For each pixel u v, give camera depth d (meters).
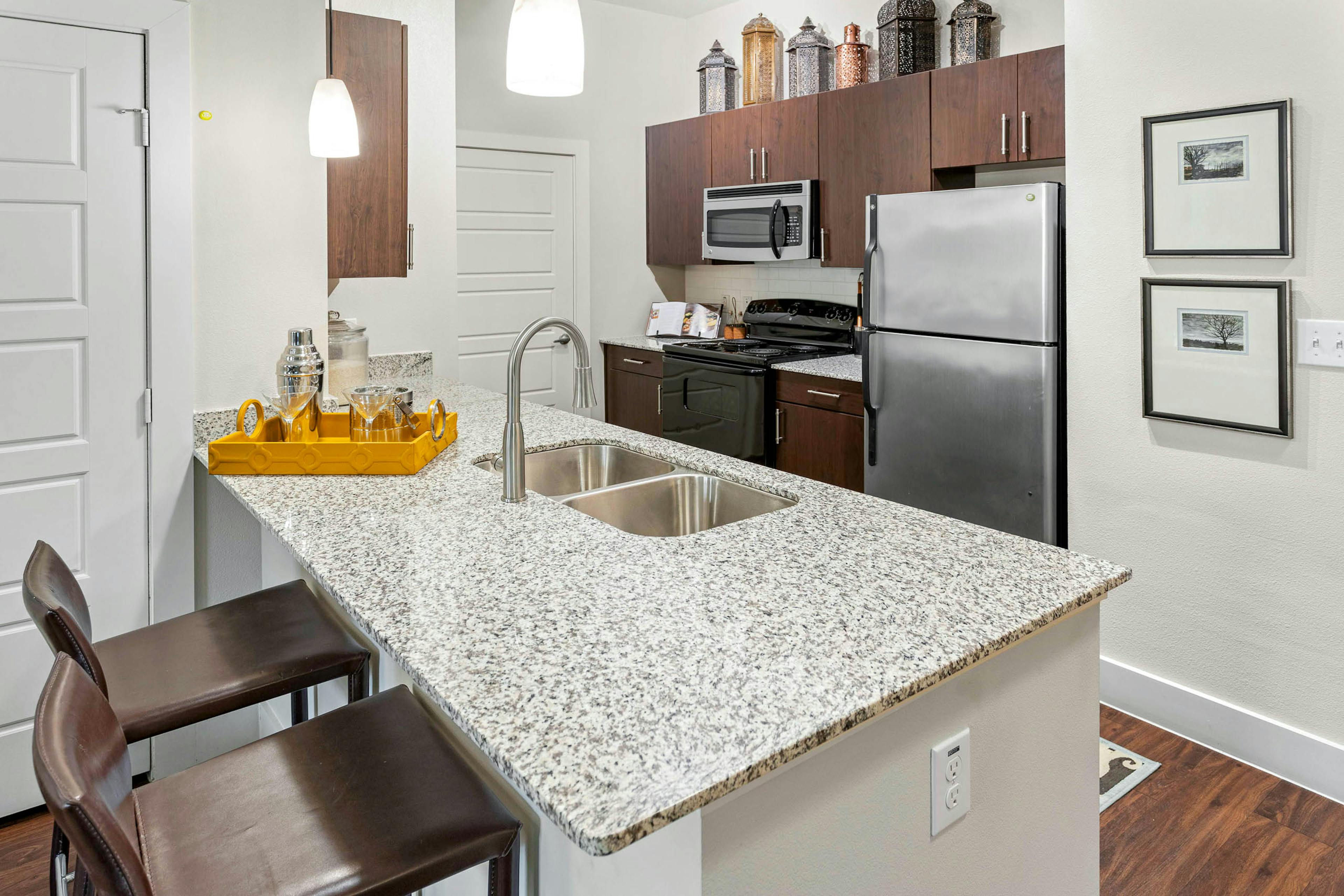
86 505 2.11
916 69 3.84
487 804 1.17
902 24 3.82
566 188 5.01
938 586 1.34
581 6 4.91
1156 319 2.38
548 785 0.84
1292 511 2.19
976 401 2.89
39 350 2.01
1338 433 2.09
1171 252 2.31
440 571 1.43
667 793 0.83
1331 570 2.14
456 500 1.86
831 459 3.80
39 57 1.93
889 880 1.11
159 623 1.95
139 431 2.16
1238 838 2.05
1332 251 2.04
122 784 1.02
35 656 2.08
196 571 2.31
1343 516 2.10
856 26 4.11
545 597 1.32
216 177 2.22
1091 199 2.50
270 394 2.37
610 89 5.09
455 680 1.05
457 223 4.66
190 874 1.02
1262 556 2.26
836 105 4.02
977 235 2.81
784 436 4.04
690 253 4.95
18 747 2.09
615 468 2.43
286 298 2.38
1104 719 2.60
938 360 2.99
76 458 2.08
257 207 2.30
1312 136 2.04
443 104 3.68
